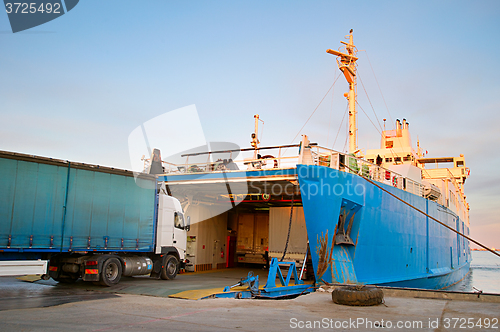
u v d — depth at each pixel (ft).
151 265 47.91
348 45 70.08
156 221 48.49
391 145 106.73
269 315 26.76
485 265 303.48
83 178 40.32
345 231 49.70
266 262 75.66
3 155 34.58
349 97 69.77
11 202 34.73
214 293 36.68
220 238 74.69
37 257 36.68
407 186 64.49
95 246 40.70
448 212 85.51
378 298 32.30
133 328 21.52
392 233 56.75
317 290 42.98
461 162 122.11
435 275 69.41
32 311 27.17
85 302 32.04
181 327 21.95
